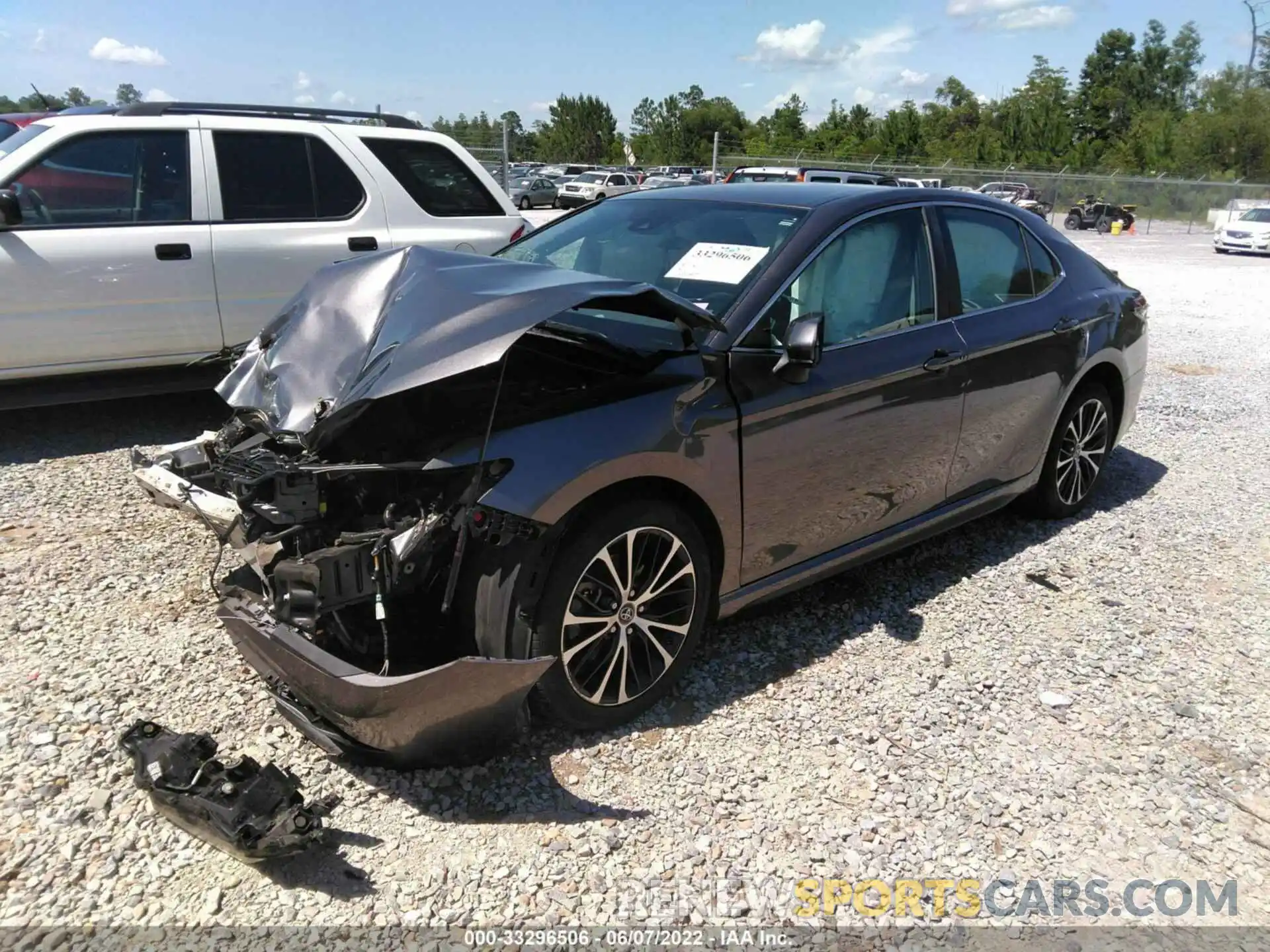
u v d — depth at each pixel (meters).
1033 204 37.41
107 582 3.91
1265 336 11.56
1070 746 3.17
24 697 3.10
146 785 2.52
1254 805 2.92
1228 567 4.67
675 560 3.10
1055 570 4.55
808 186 4.16
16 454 5.48
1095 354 4.84
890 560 4.58
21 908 2.30
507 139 19.48
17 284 5.13
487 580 2.73
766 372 3.27
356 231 6.22
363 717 2.50
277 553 2.68
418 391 2.93
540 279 2.96
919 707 3.33
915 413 3.83
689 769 2.94
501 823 2.67
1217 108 64.19
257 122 5.97
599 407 2.88
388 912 2.35
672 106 88.94
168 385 5.79
